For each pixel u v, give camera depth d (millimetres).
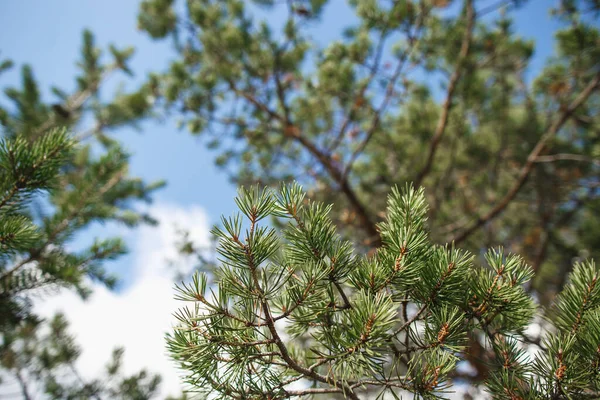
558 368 998
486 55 5000
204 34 5527
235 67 5676
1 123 4746
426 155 5875
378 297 1046
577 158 4613
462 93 5027
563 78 4746
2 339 3443
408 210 1122
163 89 5801
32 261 2061
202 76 5801
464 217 5824
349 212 5379
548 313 1197
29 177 1526
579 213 5676
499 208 4879
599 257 4465
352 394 1057
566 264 4699
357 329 988
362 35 4926
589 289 1081
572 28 4000
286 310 1142
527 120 5648
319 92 5449
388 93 5059
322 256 1100
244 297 1020
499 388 1053
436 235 4953
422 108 5523
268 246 1039
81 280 2146
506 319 1192
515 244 5664
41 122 5375
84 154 3316
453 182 6000
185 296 1046
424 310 1123
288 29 5344
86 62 6941
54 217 2154
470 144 5820
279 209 1086
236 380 1072
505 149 5777
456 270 1063
